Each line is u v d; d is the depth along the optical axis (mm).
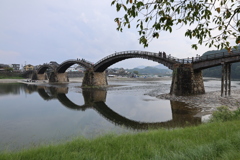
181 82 36031
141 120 19516
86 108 27578
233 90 42656
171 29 4055
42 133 15570
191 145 5766
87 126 17531
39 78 122750
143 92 47281
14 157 5609
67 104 31516
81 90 55750
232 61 30344
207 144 5523
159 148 5801
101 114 23188
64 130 16312
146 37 4344
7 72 129750
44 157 5434
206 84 70438
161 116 20766
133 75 182500
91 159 5129
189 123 17109
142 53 48844
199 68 35281
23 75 139250
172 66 40125
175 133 8398
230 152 4465
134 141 7164
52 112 24781
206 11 4254
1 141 13477
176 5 4168
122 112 23953
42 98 39188
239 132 6320
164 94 38906
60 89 59812
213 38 4629
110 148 6336
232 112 13773
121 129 15992
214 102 27078
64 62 88438
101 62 63656
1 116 22375
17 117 21859
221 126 8648
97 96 41281
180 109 23906
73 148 6504
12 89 60125
